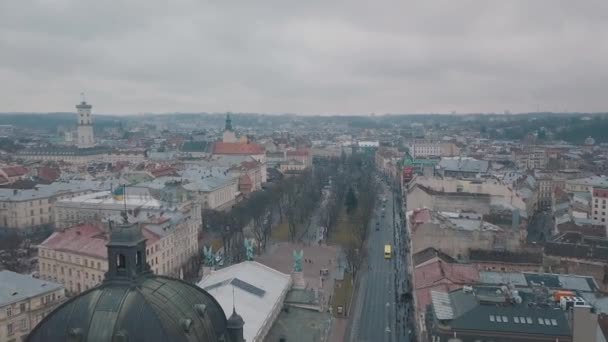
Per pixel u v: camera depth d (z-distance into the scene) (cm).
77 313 8112
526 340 11662
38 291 16588
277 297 15212
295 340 13500
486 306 12331
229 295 14325
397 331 18650
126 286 8350
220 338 9094
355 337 18212
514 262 19800
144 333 7888
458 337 11938
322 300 17188
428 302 15250
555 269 19650
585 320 11512
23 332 16012
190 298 8944
